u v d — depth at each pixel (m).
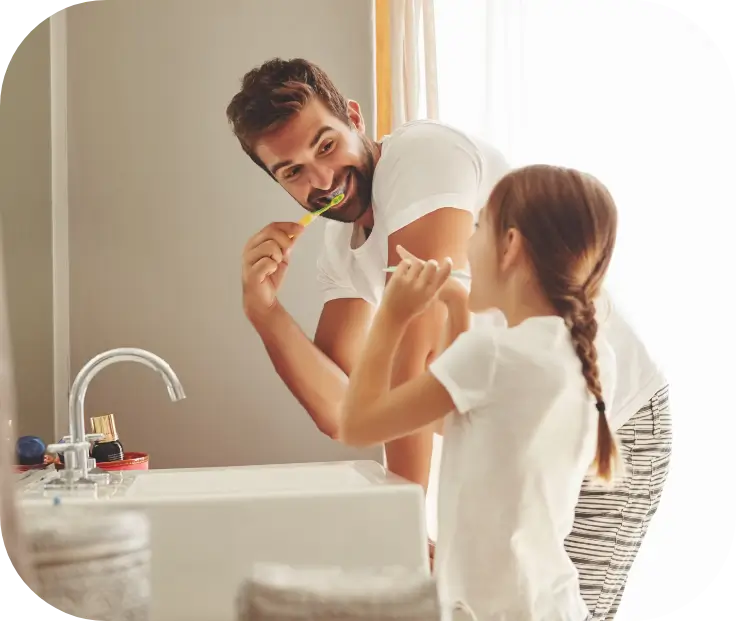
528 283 1.76
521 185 1.78
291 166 1.84
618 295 1.77
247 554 1.49
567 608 1.76
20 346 1.79
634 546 1.78
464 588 1.75
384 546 1.53
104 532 1.45
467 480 1.75
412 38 1.83
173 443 1.85
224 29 1.84
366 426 1.81
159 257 1.85
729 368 1.77
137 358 1.62
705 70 1.80
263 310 1.85
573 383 1.74
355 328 1.83
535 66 1.81
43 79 1.79
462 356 1.76
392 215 1.81
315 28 1.84
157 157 1.84
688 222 1.78
